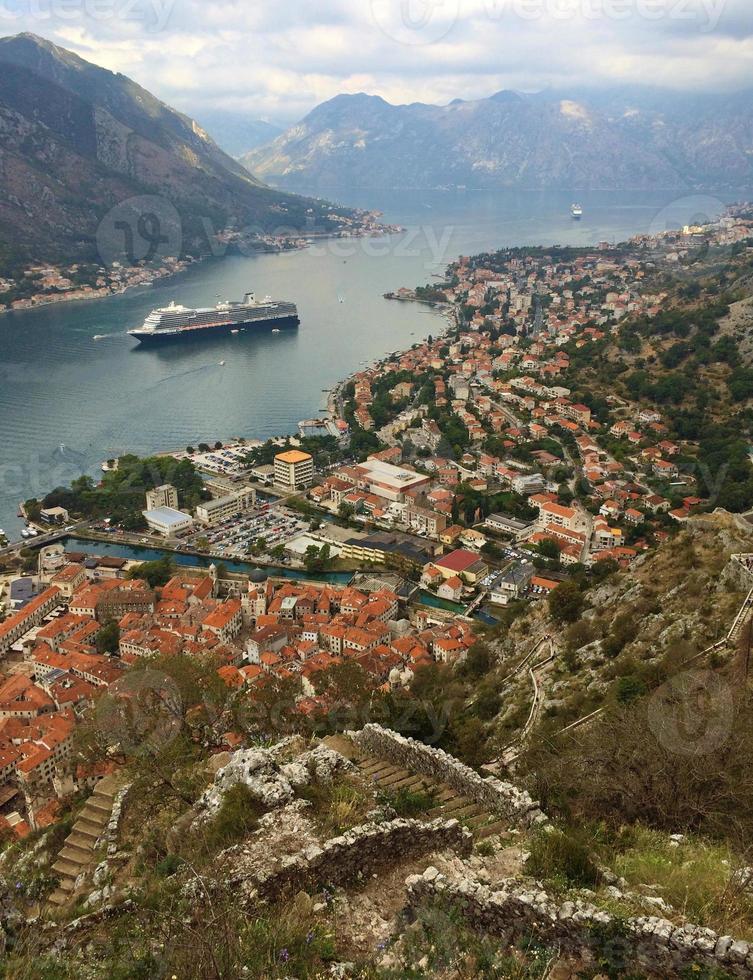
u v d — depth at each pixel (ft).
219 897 69.21
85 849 107.86
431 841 81.25
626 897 67.72
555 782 106.42
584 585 275.39
